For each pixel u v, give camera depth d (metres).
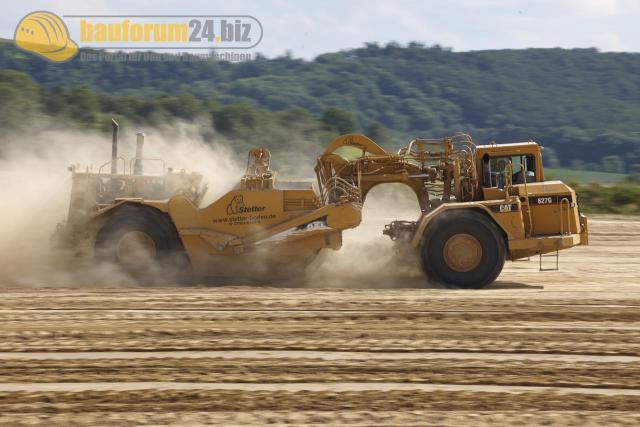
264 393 19.28
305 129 106.69
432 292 31.45
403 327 25.41
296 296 30.16
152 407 18.39
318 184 36.06
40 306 28.05
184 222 34.31
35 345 23.14
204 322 25.86
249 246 34.34
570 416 17.95
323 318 26.52
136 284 33.59
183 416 17.88
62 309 27.64
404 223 36.16
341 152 37.75
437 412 18.16
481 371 21.06
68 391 19.41
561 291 32.12
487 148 35.19
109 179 35.72
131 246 34.16
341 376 20.59
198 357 22.11
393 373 20.86
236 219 34.44
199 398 18.95
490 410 18.30
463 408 18.41
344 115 115.62
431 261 33.28
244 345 23.25
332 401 18.80
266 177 35.06
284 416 17.89
